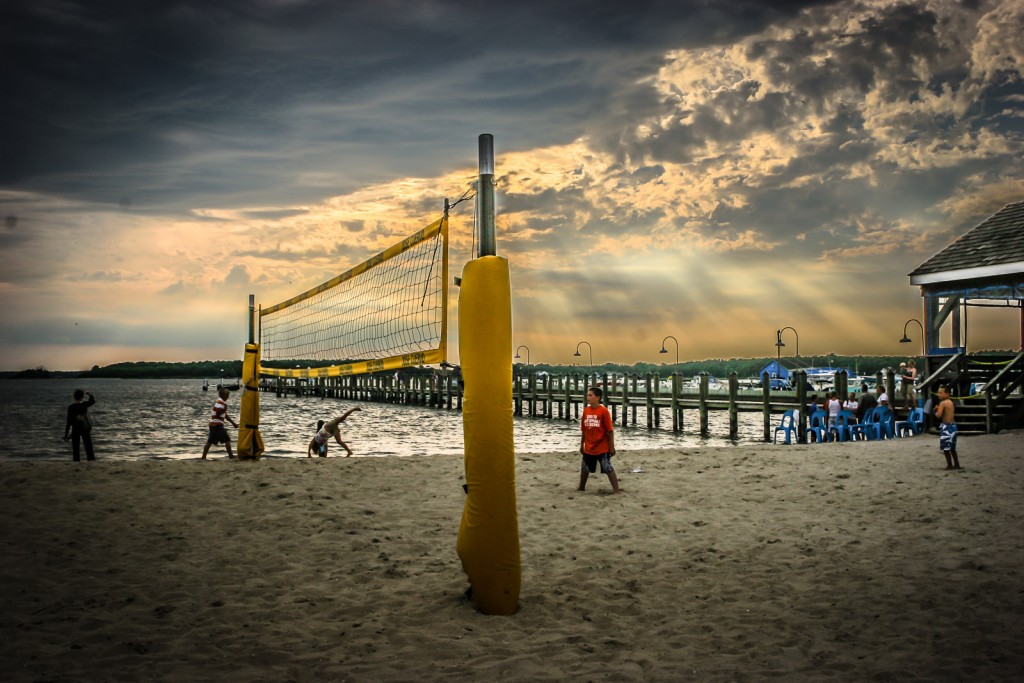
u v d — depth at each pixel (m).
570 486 10.47
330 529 7.67
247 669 4.31
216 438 13.11
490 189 5.60
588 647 4.68
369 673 4.26
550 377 41.00
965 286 18.22
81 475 10.20
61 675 4.16
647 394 32.56
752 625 5.09
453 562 6.64
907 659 4.42
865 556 6.64
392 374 63.00
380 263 10.02
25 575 5.95
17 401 70.62
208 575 6.18
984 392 17.34
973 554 6.51
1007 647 4.56
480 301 5.32
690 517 8.38
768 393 25.88
